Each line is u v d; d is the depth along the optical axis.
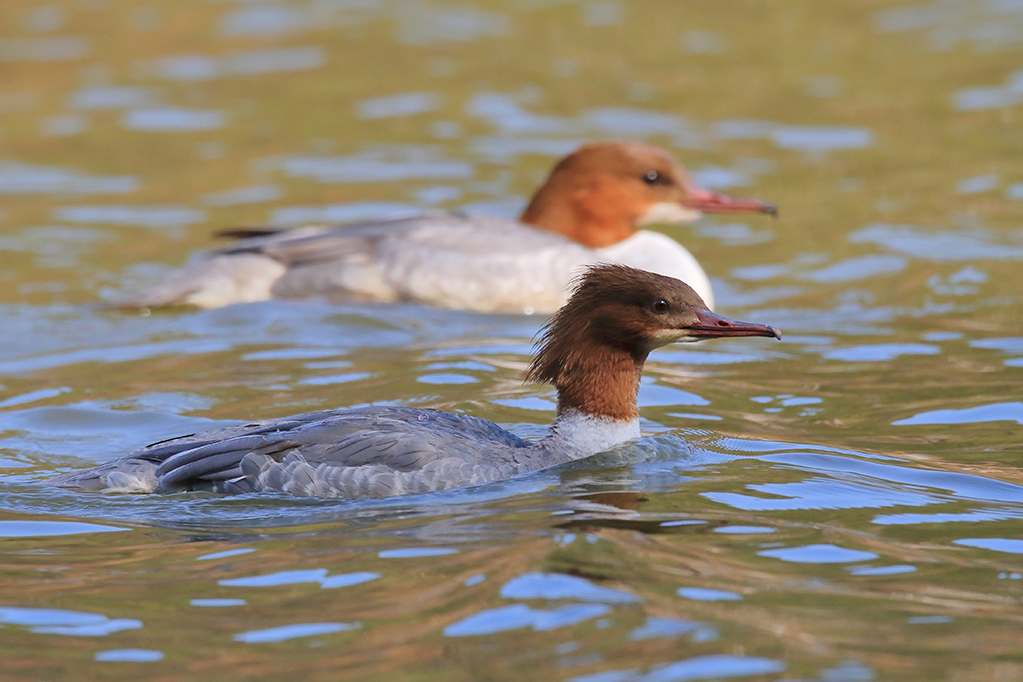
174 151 22.52
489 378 12.79
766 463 10.24
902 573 7.95
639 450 10.51
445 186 20.52
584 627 7.16
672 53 27.70
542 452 10.24
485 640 7.05
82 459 10.83
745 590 7.65
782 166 21.58
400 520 9.00
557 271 15.33
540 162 21.70
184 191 20.56
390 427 9.95
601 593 7.59
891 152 22.08
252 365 13.36
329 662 6.89
